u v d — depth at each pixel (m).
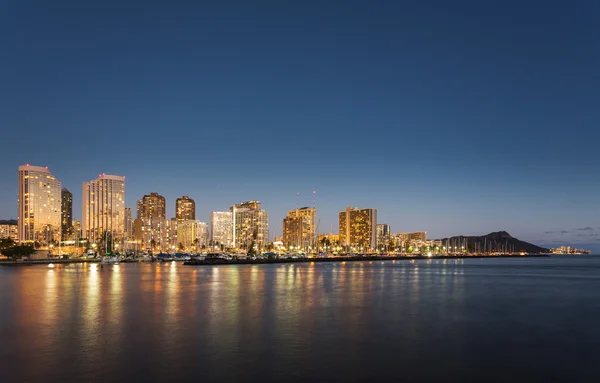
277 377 33.91
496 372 35.69
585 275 163.50
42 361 37.66
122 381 32.94
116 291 90.56
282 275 148.62
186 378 33.56
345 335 48.00
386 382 33.09
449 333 49.69
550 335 49.16
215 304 70.94
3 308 65.88
